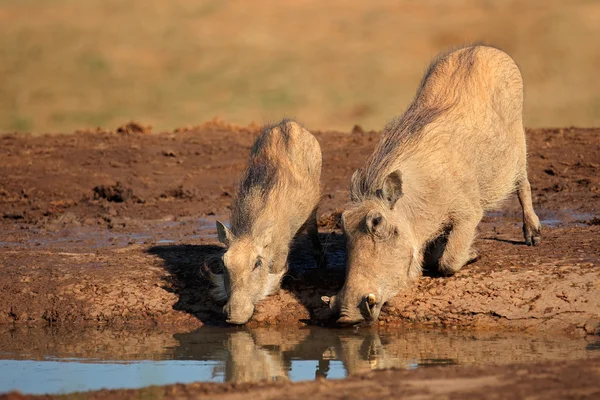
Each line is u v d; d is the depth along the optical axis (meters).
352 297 20.33
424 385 16.56
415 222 21.73
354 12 100.62
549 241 25.91
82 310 23.86
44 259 26.73
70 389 17.88
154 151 40.22
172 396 16.47
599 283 22.38
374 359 19.77
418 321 22.50
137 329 23.08
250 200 23.55
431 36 91.06
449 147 22.34
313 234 25.27
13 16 101.56
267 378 18.69
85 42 92.62
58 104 75.88
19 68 84.88
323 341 21.50
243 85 80.81
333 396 16.06
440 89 23.83
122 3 106.38
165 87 80.75
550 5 96.62
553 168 35.00
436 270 23.83
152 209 33.31
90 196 35.19
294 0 106.25
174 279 24.92
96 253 27.28
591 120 68.69
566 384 16.39
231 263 22.05
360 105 75.00
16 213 32.69
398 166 21.64
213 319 23.47
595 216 29.00
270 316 23.34
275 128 25.83
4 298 24.33
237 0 106.75
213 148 40.59
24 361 20.20
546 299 22.16
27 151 40.47
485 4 98.25
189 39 94.06
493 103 23.77
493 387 16.33
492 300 22.39
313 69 84.44
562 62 82.12
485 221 29.17
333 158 38.03
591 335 21.14
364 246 20.64
